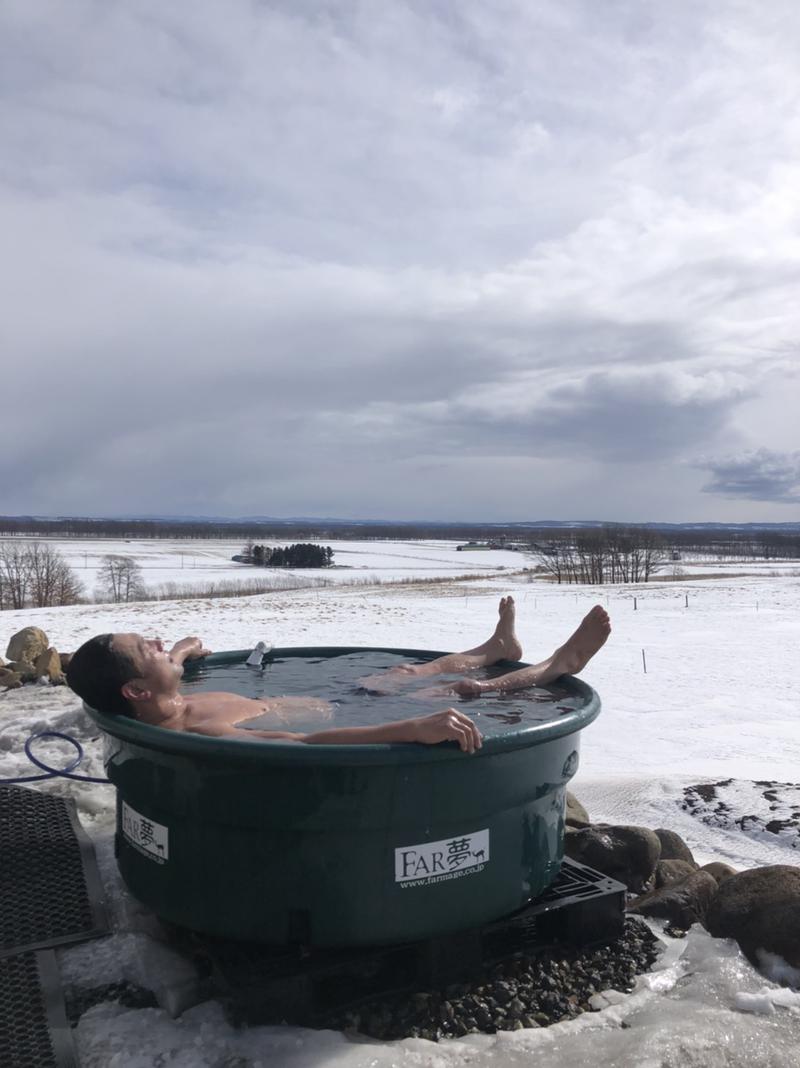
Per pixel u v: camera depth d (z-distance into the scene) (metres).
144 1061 2.16
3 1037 2.22
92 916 2.91
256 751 2.28
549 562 67.88
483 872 2.57
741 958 2.77
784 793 5.96
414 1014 2.45
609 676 15.44
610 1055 2.24
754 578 49.09
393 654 4.93
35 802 3.83
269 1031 2.29
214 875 2.46
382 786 2.35
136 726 2.52
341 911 2.40
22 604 41.28
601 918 2.91
